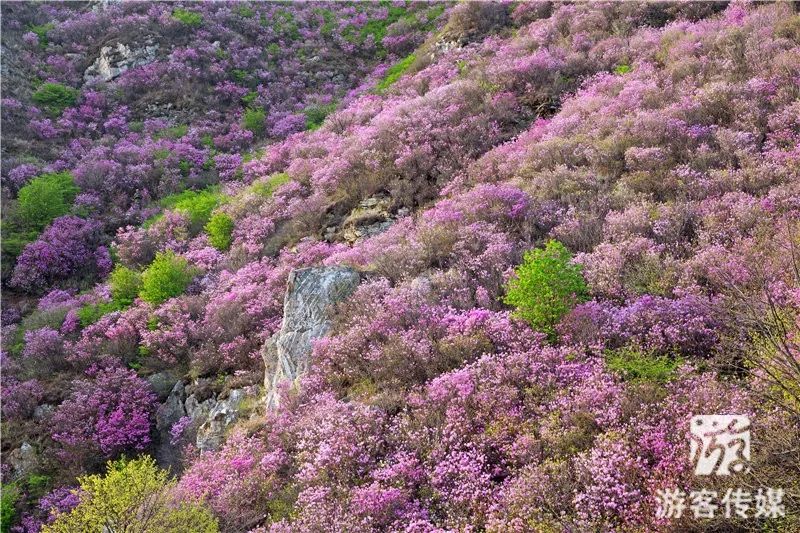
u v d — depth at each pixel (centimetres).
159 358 1396
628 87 1483
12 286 1816
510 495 596
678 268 864
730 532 493
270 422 974
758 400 576
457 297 980
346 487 712
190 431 1205
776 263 789
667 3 1958
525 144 1465
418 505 655
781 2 1590
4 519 1093
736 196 983
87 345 1458
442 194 1427
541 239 1077
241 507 802
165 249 1836
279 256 1577
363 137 1811
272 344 1165
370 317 997
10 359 1487
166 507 759
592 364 739
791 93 1222
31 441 1245
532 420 691
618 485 551
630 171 1184
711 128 1209
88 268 1894
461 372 785
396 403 816
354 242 1447
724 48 1496
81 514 734
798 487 478
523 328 849
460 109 1762
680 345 738
